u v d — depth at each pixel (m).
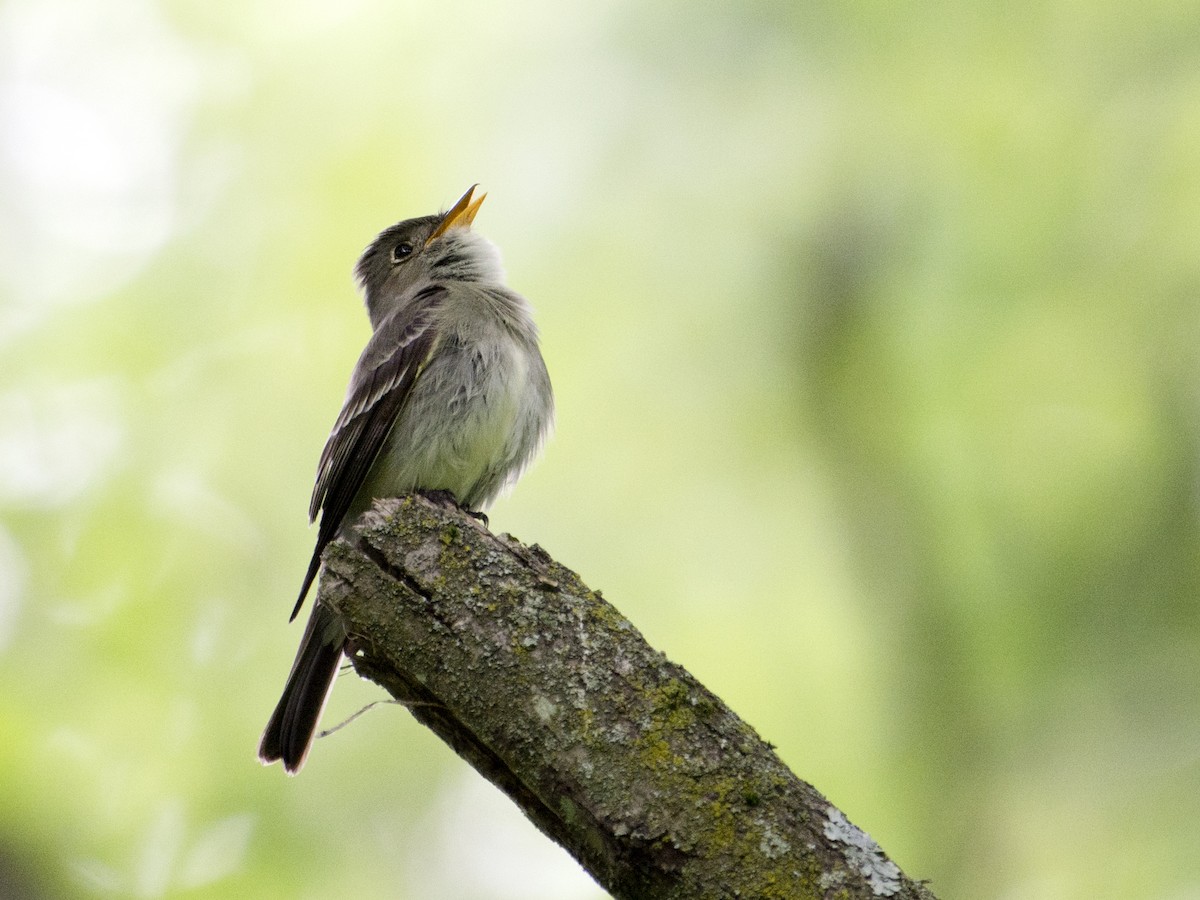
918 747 10.51
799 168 12.13
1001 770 10.29
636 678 5.20
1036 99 12.02
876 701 10.78
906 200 11.96
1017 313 11.60
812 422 11.65
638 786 5.04
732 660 11.19
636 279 12.09
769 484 11.64
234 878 10.20
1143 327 11.37
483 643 5.28
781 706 10.95
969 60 12.15
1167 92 11.86
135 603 11.11
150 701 10.82
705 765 5.04
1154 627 10.41
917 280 11.84
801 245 12.02
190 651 11.05
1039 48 12.16
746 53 12.43
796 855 4.91
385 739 10.62
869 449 11.51
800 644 11.13
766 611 11.26
